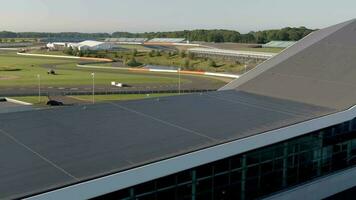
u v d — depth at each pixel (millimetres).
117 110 24656
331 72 32281
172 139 19812
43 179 15297
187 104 26891
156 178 17000
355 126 25906
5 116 22656
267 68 36125
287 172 22781
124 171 16062
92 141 19281
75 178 15430
